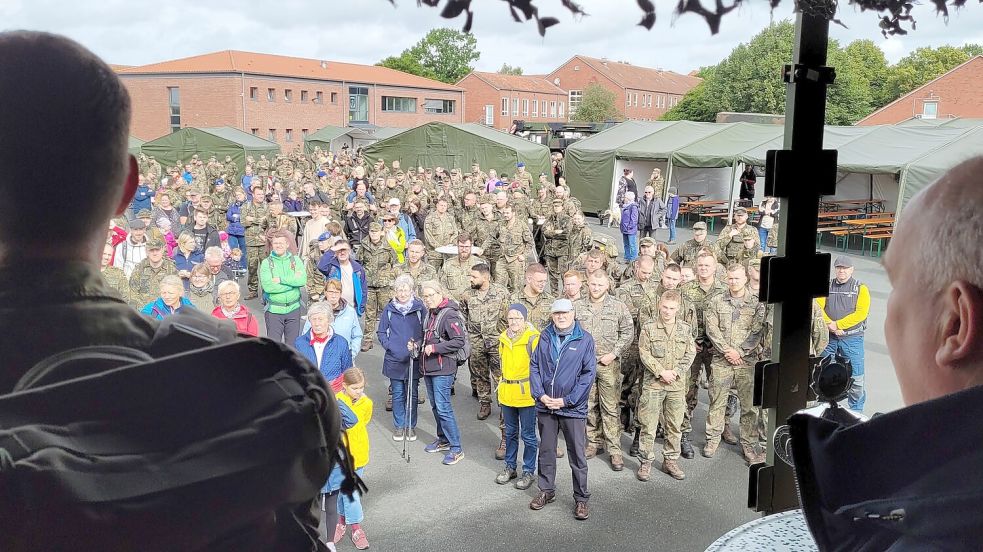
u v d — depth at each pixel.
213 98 51.62
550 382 6.33
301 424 0.79
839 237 22.64
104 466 0.71
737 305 7.39
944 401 0.78
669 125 26.72
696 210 26.17
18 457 0.68
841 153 19.72
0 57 0.74
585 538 6.07
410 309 7.73
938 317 0.82
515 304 7.00
